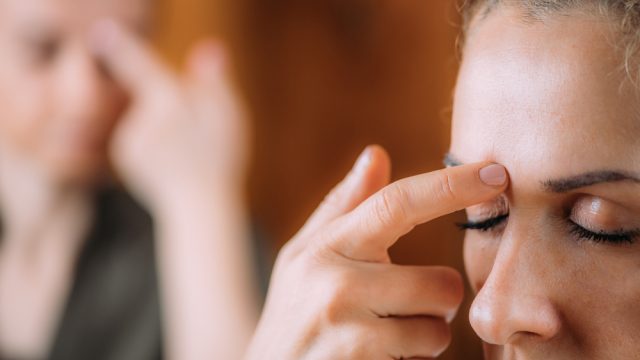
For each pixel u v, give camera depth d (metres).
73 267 1.32
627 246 0.46
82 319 1.31
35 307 1.31
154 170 1.33
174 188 1.33
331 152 1.75
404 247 1.57
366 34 1.72
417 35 1.67
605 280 0.47
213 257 1.31
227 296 1.30
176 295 1.31
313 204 1.75
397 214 0.51
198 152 1.36
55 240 1.31
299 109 1.73
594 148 0.45
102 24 1.31
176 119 1.35
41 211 1.29
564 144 0.46
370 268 0.53
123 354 1.31
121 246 1.33
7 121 1.27
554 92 0.46
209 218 1.33
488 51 0.48
